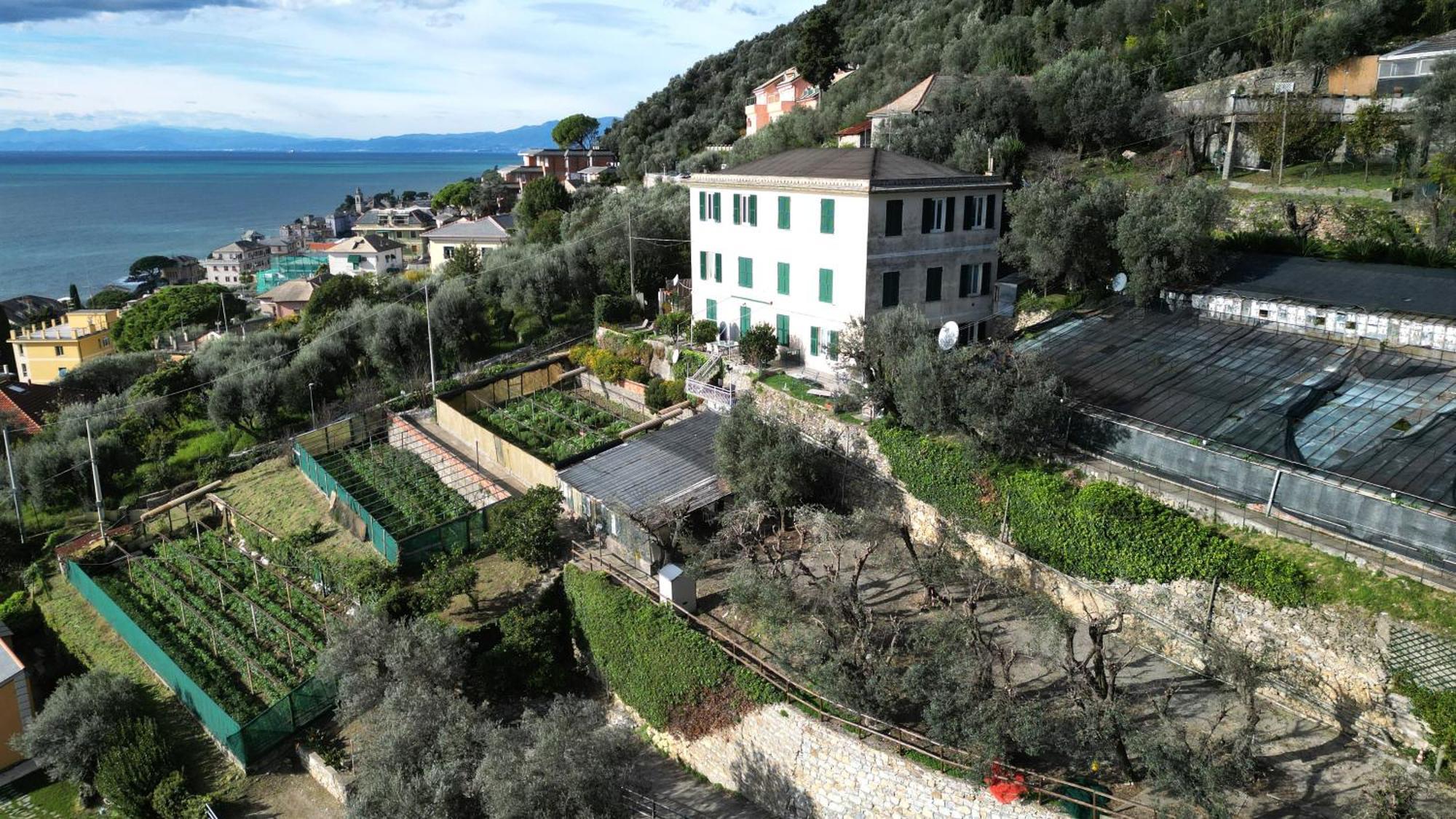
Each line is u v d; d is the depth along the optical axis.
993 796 19.34
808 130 79.69
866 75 83.31
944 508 29.20
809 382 37.53
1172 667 23.39
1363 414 25.20
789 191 39.75
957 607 26.12
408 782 22.53
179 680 31.16
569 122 162.88
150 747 28.09
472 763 22.88
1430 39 45.38
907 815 20.78
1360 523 21.50
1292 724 21.00
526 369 50.41
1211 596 22.94
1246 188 44.16
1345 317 29.59
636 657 27.11
